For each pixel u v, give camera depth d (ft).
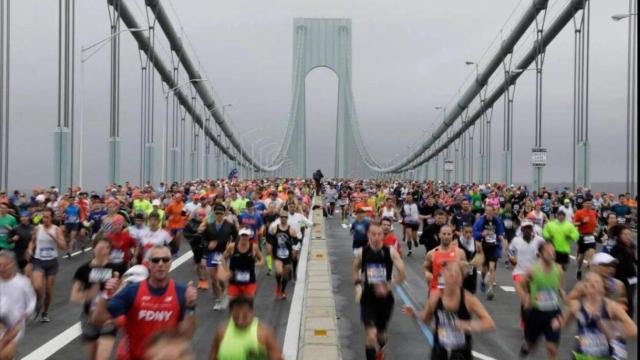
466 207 53.36
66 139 109.40
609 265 24.63
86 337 25.46
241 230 37.68
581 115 129.18
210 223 41.96
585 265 65.21
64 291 49.21
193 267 61.77
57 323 37.96
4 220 47.73
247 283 37.86
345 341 33.78
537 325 27.40
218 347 18.40
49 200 71.26
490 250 47.01
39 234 38.29
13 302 25.44
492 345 32.99
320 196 183.01
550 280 27.27
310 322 34.65
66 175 108.78
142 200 74.08
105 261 27.68
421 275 58.08
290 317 39.70
